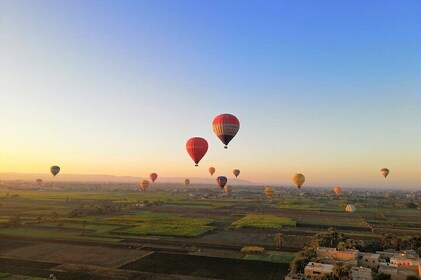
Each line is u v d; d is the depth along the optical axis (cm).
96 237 9969
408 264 6319
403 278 5819
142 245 9000
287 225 13025
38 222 12550
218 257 7750
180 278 6228
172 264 7138
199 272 6600
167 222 13100
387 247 8050
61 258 7475
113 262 7231
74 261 7244
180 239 9938
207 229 11512
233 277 6325
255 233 11156
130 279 6131
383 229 12644
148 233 10625
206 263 7238
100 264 7056
